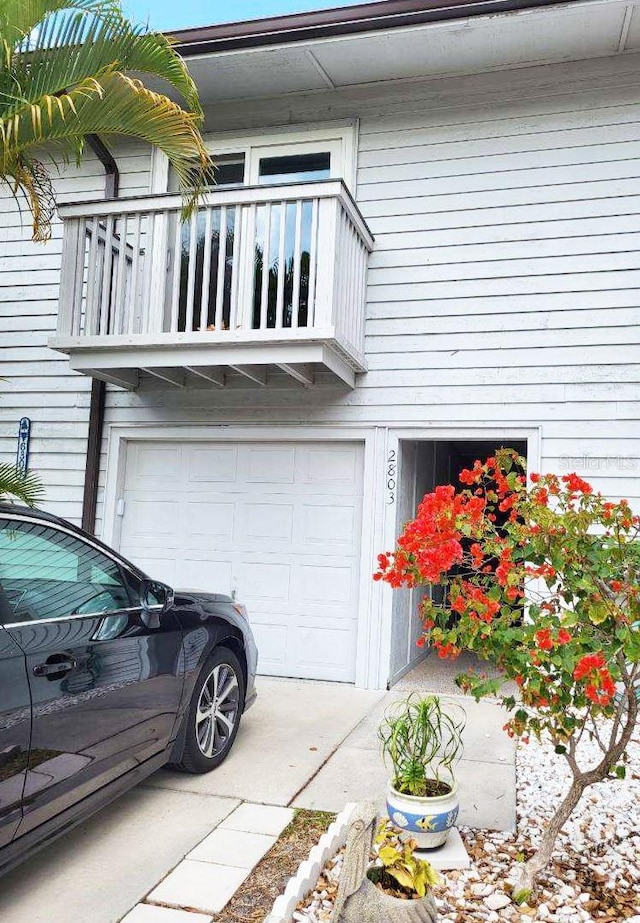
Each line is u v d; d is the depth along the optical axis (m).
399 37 6.33
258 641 6.99
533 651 2.68
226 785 4.01
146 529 7.42
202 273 6.74
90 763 3.03
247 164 7.47
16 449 7.81
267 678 6.85
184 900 2.81
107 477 7.46
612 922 2.68
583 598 2.81
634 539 2.99
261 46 6.57
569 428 6.28
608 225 6.36
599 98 6.48
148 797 3.83
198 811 3.65
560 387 6.34
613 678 2.59
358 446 6.93
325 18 6.31
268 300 6.48
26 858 2.75
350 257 6.41
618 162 6.39
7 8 4.16
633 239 6.29
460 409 6.57
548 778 4.25
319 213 6.02
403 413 6.70
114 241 7.13
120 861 3.12
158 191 7.60
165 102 4.37
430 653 8.73
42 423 7.79
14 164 4.53
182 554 7.28
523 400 6.41
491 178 6.70
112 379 7.02
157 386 7.39
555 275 6.45
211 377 6.79
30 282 8.03
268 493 7.12
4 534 2.94
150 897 2.83
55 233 8.03
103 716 3.12
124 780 3.36
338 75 6.96
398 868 2.36
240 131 7.48
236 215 6.25
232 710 4.46
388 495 6.68
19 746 2.61
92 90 4.04
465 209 6.74
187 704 3.90
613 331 6.26
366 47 6.50
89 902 2.79
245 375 6.59
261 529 7.10
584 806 3.80
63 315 6.55
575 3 5.83
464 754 4.64
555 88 6.59
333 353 6.21
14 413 7.88
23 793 2.63
